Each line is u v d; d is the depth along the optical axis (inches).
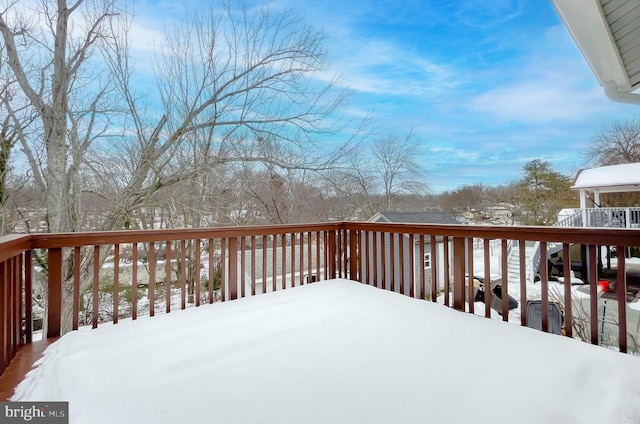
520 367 69.8
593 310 84.3
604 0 93.3
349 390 61.8
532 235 95.5
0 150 219.5
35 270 228.5
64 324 223.0
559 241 90.2
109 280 323.0
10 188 223.9
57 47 221.6
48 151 222.1
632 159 587.5
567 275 89.2
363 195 378.3
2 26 209.9
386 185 457.1
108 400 59.1
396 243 347.6
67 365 72.7
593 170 460.8
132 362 74.2
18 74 215.0
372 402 58.0
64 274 224.1
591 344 82.3
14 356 81.1
